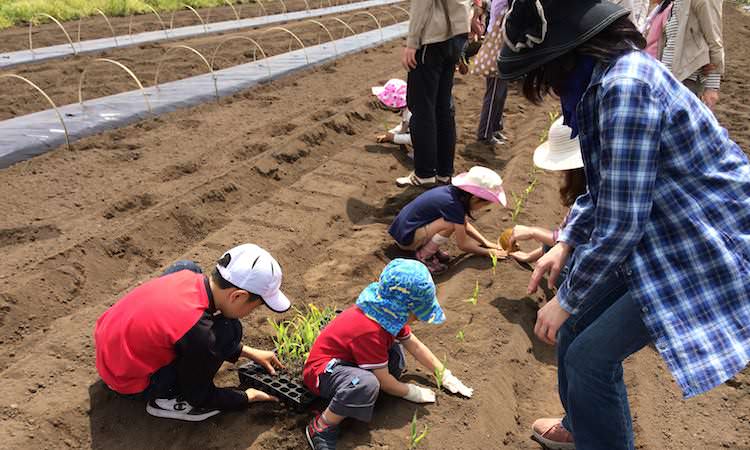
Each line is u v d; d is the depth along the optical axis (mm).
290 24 14633
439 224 4109
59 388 2902
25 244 4254
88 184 5285
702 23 4570
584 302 1966
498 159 6480
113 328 2562
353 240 4684
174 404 2719
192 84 8430
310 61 10094
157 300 2549
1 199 4934
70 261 4023
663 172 1857
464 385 3014
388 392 2795
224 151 6109
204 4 17203
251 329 3441
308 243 4523
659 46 4926
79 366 3070
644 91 1712
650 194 1751
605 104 1745
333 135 6762
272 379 2938
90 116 6859
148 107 7137
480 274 4031
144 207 4938
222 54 10734
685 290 1856
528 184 5586
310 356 2730
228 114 7387
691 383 1807
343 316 2719
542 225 4871
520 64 1879
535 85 1972
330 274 4195
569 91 1917
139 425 2754
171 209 4695
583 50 1807
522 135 7172
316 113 7262
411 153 6520
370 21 15586
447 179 5598
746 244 1844
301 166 6012
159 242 4477
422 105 5094
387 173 5984
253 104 7840
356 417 2555
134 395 2775
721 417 3082
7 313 3521
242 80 8688
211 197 5039
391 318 2605
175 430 2730
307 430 2631
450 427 2736
